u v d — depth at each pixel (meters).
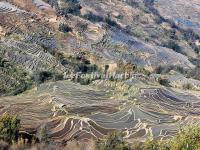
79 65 168.88
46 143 86.56
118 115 121.94
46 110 117.56
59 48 180.12
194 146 43.75
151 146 56.91
